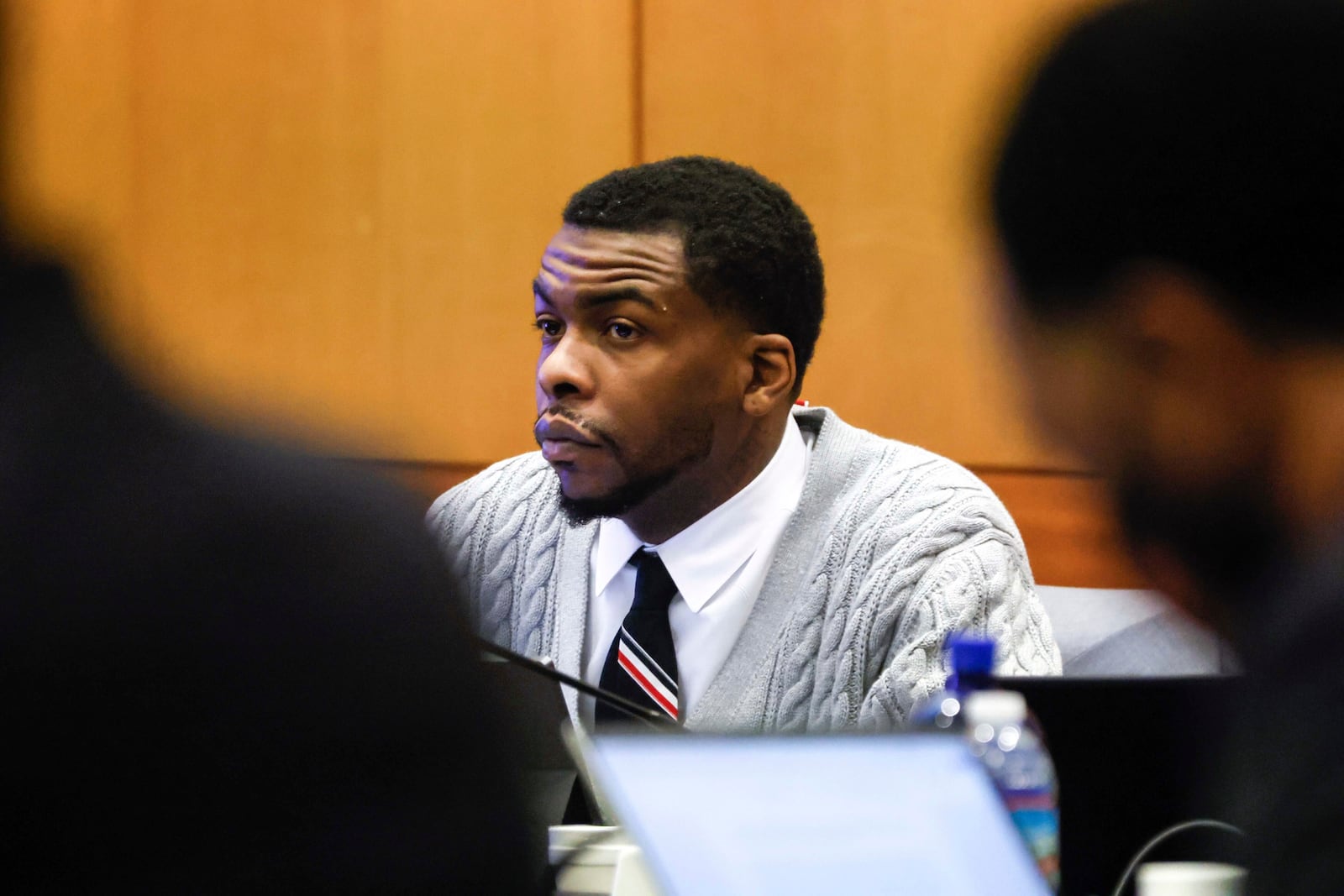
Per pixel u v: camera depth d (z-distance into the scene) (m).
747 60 11.16
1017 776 3.61
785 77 11.15
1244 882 2.27
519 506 5.96
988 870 2.81
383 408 11.03
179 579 2.08
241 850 2.10
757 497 5.39
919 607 5.21
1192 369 1.96
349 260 11.10
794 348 5.32
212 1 11.04
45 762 2.06
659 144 11.17
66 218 2.21
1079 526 10.77
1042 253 1.99
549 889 3.39
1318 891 2.11
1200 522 2.05
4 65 2.07
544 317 5.18
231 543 2.10
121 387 2.14
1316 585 2.08
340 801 2.13
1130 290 1.94
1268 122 1.87
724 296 5.09
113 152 10.95
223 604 2.09
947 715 3.78
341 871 2.12
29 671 2.05
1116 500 2.11
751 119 11.16
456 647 2.23
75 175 10.86
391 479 2.29
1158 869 3.33
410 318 11.11
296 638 2.12
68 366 2.11
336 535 2.16
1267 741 2.19
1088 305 1.98
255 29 11.08
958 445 10.98
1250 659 2.21
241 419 2.25
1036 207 1.98
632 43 11.16
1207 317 1.92
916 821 2.87
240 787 2.10
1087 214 1.95
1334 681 2.11
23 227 2.14
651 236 5.05
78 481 2.08
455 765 2.20
